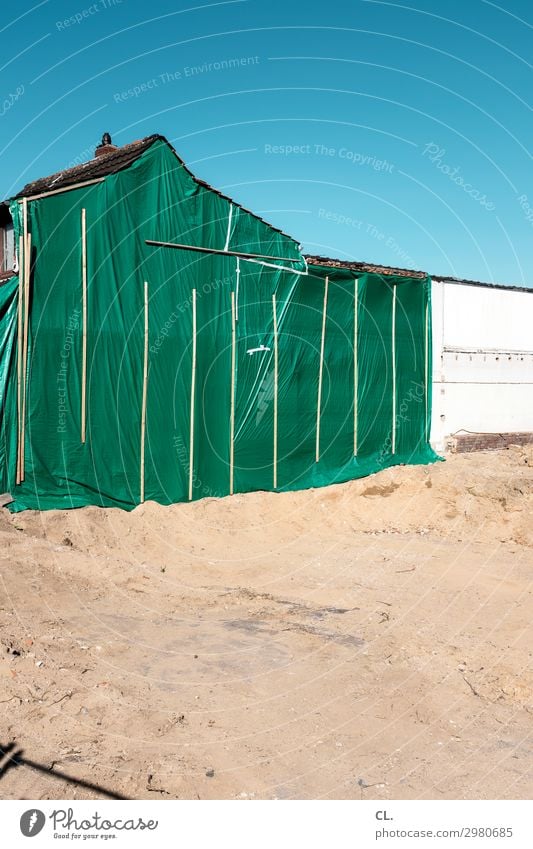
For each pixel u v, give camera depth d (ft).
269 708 23.38
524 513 50.37
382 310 65.77
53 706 22.34
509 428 79.82
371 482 60.13
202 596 35.96
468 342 74.84
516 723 23.08
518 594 36.63
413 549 46.70
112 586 35.96
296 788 19.01
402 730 22.33
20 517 41.75
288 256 58.13
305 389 59.36
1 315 42.65
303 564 43.34
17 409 43.21
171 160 50.60
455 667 27.07
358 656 27.86
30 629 28.14
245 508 52.65
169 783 18.92
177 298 51.01
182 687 24.70
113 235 47.44
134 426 48.65
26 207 43.14
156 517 47.80
